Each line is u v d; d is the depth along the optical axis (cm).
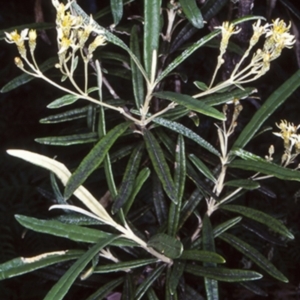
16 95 98
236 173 48
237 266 57
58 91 97
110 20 86
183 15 44
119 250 57
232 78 39
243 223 49
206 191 42
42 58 92
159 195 45
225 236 44
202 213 51
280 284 58
